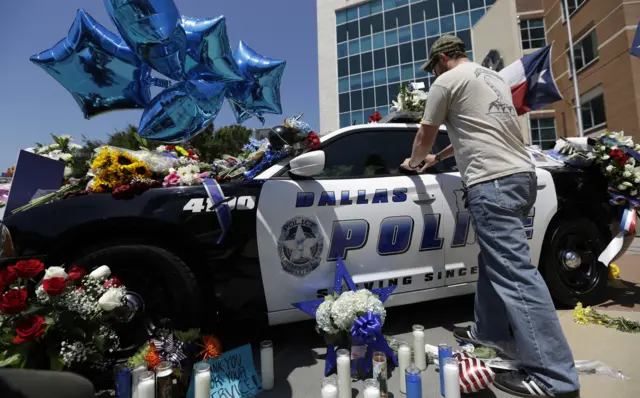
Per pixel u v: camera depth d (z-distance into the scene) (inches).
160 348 65.1
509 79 159.9
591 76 580.4
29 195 79.8
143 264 71.2
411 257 91.0
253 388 69.5
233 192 78.7
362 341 68.4
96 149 87.4
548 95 153.3
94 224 68.6
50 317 58.9
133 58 80.0
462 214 97.0
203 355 69.2
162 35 70.2
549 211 105.0
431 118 74.0
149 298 72.8
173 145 107.0
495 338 77.7
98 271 64.2
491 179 67.2
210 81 80.9
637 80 498.6
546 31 709.3
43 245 66.2
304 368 78.9
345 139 94.1
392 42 1079.6
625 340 85.7
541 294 62.9
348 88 1133.1
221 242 75.9
